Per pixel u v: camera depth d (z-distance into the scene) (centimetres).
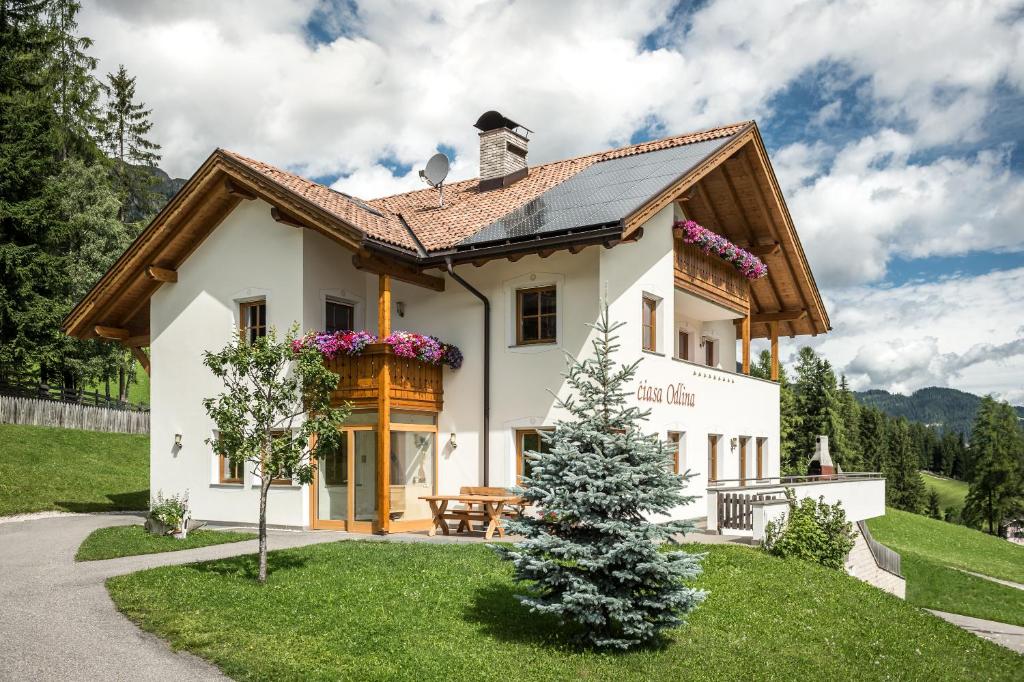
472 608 1056
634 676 883
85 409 3356
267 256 1806
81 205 4162
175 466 1933
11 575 1232
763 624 1102
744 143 1941
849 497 2069
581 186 1862
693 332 2298
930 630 1212
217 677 801
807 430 5541
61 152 4419
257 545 1464
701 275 1997
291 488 1744
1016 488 7256
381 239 1622
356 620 984
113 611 1010
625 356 1645
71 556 1400
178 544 1491
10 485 2347
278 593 1085
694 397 1909
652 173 1781
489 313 1750
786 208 2166
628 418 945
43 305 3438
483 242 1633
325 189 1914
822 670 972
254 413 1200
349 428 1678
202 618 970
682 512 1819
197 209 1866
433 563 1248
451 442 1772
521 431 1712
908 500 8194
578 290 1636
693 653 970
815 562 1434
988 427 7456
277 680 801
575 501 915
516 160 2161
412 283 1738
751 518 1553
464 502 1616
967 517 7588
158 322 1994
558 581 923
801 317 2519
